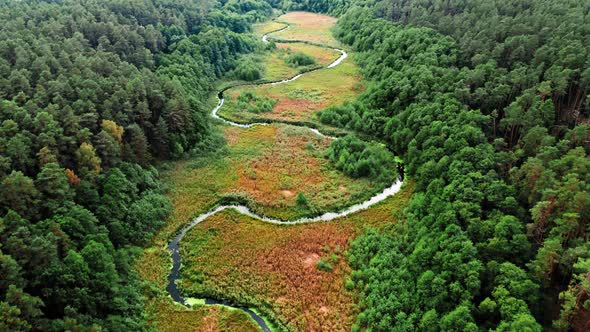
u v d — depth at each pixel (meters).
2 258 46.62
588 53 80.94
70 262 52.38
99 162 71.44
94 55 98.94
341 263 67.44
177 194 83.12
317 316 58.28
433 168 78.75
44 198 60.75
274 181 88.44
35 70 83.31
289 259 68.06
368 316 56.19
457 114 85.75
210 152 97.69
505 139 80.12
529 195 63.06
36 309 46.03
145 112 87.25
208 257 68.19
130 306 57.00
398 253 66.44
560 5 105.81
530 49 92.94
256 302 60.38
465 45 107.56
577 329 45.78
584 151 64.38
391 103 107.56
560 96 79.69
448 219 62.31
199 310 59.03
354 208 81.25
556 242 49.53
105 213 66.31
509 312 46.94
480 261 54.41
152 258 67.25
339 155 95.44
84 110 77.00
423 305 55.28
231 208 80.50
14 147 61.62
